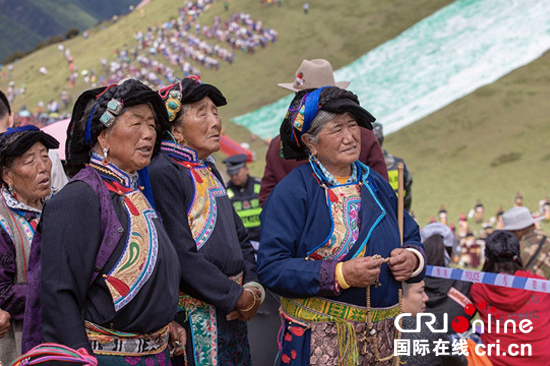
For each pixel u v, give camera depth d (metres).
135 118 2.04
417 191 20.02
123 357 2.01
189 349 2.54
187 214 2.49
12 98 54.88
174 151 2.56
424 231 4.58
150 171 2.46
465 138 24.27
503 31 34.75
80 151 2.09
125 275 1.97
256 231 6.71
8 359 2.50
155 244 2.05
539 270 4.55
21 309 2.48
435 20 40.06
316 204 2.50
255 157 27.88
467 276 3.72
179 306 2.53
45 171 2.62
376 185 2.62
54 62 60.22
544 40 31.59
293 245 2.50
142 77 48.97
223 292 2.42
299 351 2.50
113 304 1.97
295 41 44.72
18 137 2.55
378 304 2.48
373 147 3.62
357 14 45.25
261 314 3.59
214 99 2.66
